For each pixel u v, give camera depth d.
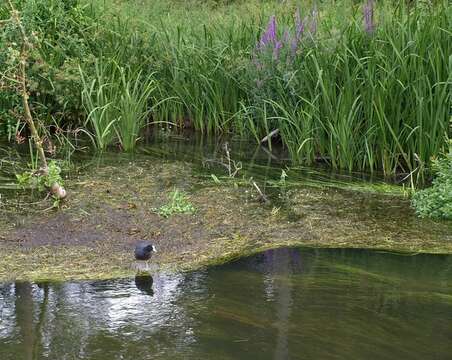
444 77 6.61
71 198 5.61
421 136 6.55
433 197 5.64
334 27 7.50
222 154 7.54
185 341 3.51
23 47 5.53
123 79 7.67
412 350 3.48
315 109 7.07
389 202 5.93
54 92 7.78
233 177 6.51
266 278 4.34
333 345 3.51
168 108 8.80
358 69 6.81
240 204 5.72
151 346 3.46
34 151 7.23
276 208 5.66
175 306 3.90
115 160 7.00
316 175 6.74
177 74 8.58
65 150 7.32
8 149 7.29
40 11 8.24
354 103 6.75
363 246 4.96
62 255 4.57
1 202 5.47
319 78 6.85
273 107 7.42
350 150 6.93
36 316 3.74
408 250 4.91
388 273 4.48
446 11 6.84
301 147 7.04
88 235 4.91
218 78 8.48
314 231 5.21
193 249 4.78
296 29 7.52
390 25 7.07
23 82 5.51
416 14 6.91
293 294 4.11
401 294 4.16
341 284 4.28
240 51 8.24
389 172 6.81
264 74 7.71
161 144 7.92
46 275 4.26
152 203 5.62
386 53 6.90
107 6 9.18
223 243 4.91
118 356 3.35
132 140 7.52
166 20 9.52
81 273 4.31
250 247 4.86
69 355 3.35
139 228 5.08
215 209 5.55
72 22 8.42
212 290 4.13
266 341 3.53
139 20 8.95
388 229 5.31
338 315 3.85
